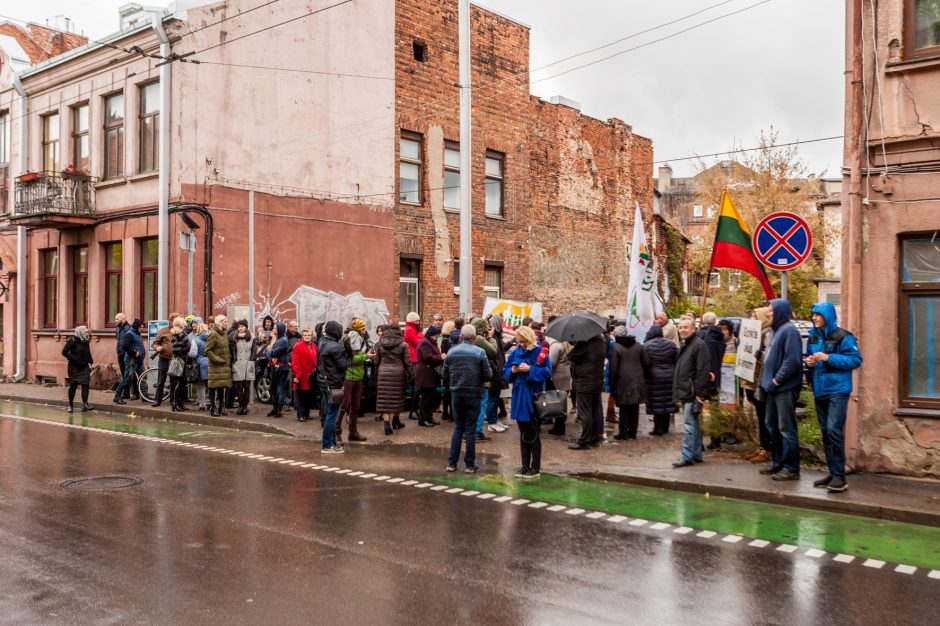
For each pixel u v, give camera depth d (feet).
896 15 31.83
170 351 54.24
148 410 53.11
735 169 120.37
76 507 26.32
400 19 73.67
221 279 60.95
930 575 20.25
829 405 28.71
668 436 41.73
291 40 65.92
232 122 62.18
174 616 16.63
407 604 17.47
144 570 19.67
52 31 89.20
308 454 37.52
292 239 65.26
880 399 31.73
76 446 39.47
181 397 53.01
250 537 22.85
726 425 36.52
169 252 59.98
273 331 56.24
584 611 17.19
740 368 34.37
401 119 73.56
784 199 115.14
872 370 31.94
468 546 22.17
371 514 25.85
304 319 65.62
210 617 16.60
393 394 42.27
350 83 69.77
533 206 85.61
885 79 32.07
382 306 71.26
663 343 41.37
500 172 82.07
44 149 76.48
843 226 32.78
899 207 31.68
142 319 64.39
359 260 69.67
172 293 59.62
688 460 33.24
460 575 19.57
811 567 20.81
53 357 74.49
